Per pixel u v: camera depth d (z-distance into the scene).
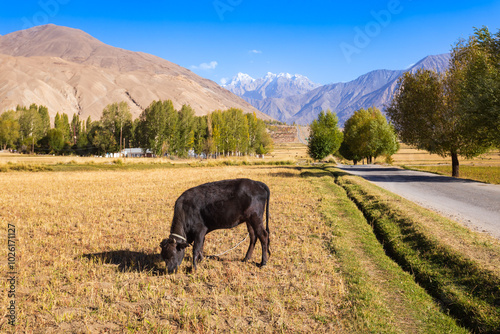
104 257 8.52
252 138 125.81
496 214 12.98
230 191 7.56
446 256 7.77
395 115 34.47
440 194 18.56
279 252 8.69
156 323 5.32
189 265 7.86
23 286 6.76
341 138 67.81
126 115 109.56
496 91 21.97
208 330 5.07
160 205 16.12
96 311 5.76
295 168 48.34
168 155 100.88
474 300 6.01
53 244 9.66
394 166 52.12
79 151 111.00
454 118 28.75
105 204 16.45
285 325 5.17
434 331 5.27
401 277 7.35
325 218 12.64
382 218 12.32
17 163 45.56
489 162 66.88
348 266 7.67
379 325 5.25
